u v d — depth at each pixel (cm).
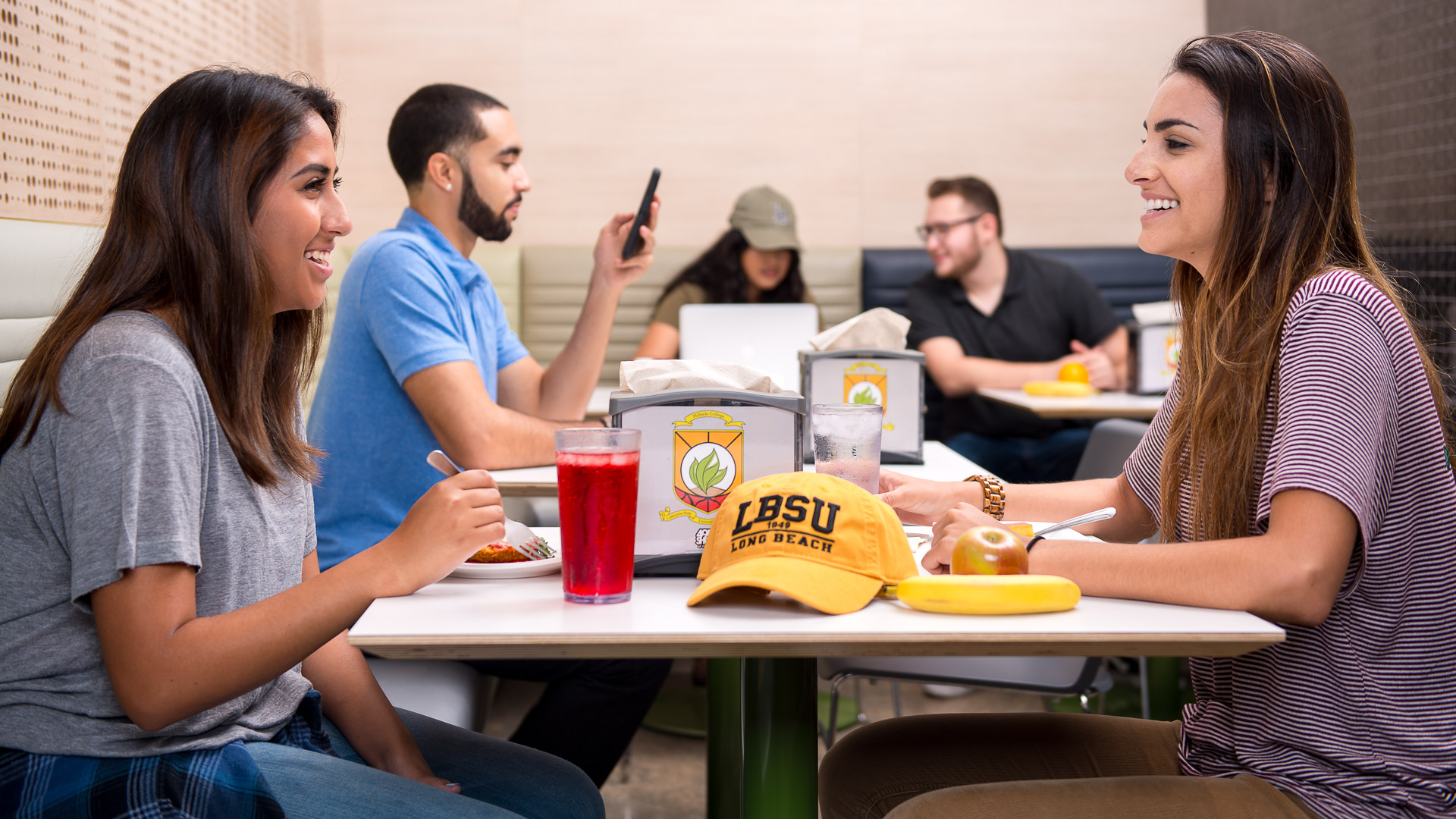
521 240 379
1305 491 86
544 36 373
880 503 97
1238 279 101
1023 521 128
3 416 90
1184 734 105
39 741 88
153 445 86
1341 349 90
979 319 337
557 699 169
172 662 84
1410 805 86
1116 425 213
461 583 102
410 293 164
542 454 168
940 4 380
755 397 104
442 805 94
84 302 93
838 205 384
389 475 166
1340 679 92
